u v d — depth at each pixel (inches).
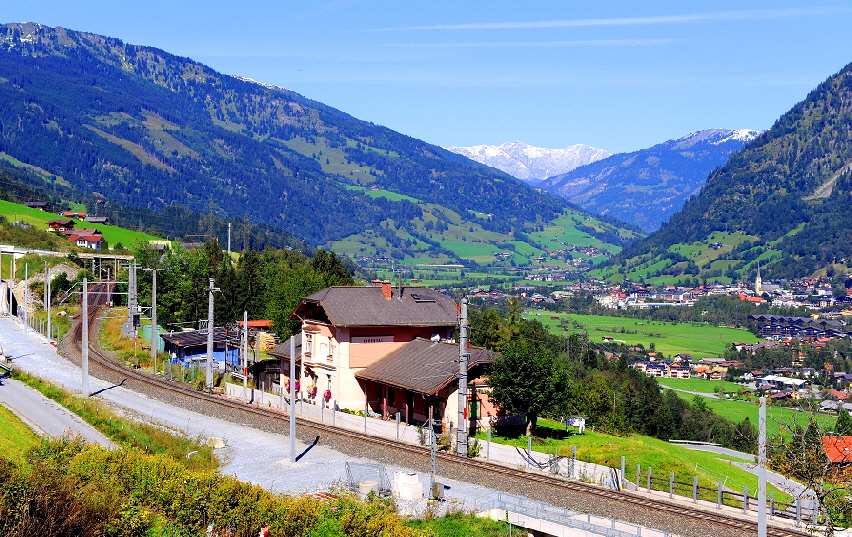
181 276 4992.6
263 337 3993.6
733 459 3250.5
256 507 1380.4
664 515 1531.7
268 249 7170.3
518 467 1963.6
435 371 2459.4
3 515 1216.8
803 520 1555.1
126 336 4158.5
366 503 1604.3
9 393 2647.6
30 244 7062.0
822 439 1472.7
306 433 2348.7
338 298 2837.1
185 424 2438.5
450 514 1587.1
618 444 2373.3
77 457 1544.0
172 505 1409.9
